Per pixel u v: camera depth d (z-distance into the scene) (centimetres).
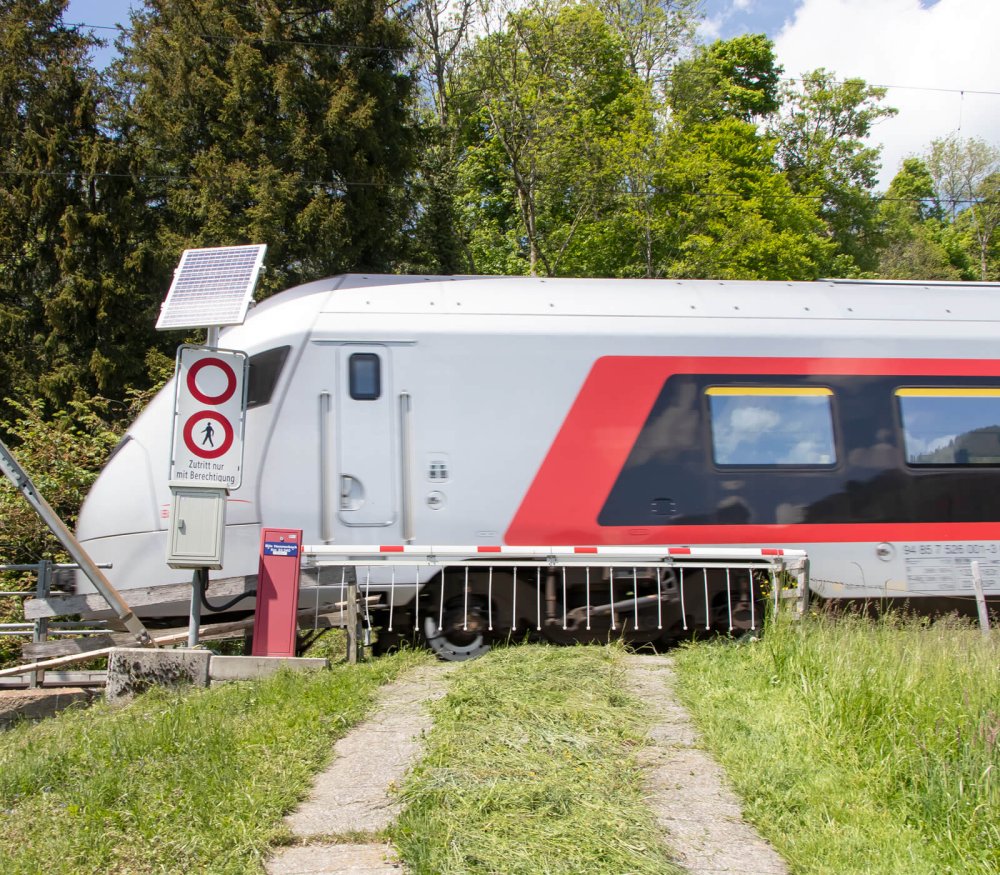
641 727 565
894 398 891
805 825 439
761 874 396
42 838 428
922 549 877
